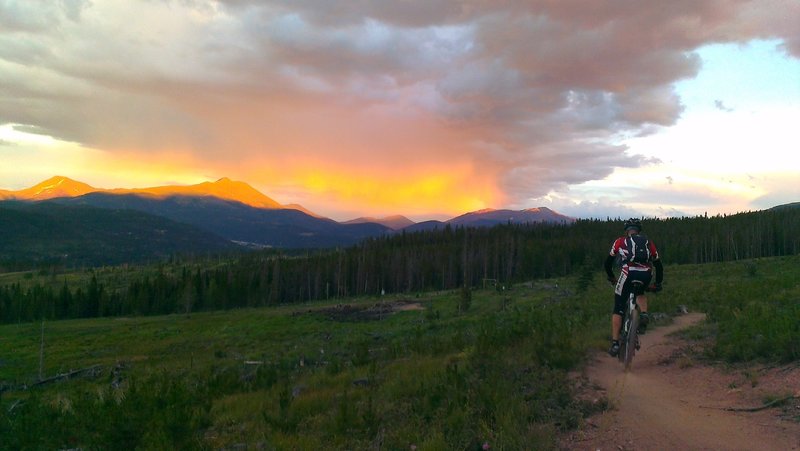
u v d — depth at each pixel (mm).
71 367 41375
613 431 5664
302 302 111188
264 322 66438
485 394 6723
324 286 121312
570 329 11766
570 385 7520
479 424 6074
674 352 9266
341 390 10812
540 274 104562
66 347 54750
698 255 97938
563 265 104000
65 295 101312
